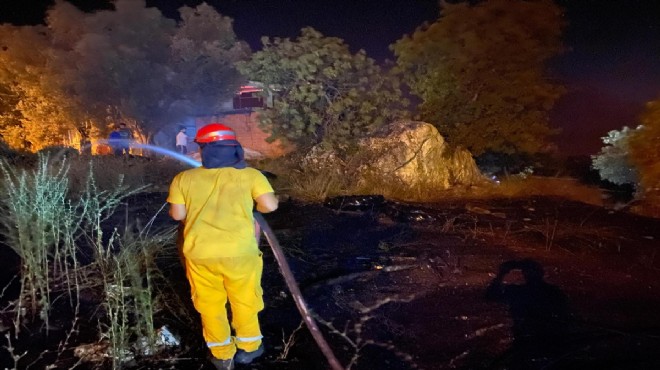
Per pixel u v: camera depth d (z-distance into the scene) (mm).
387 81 12555
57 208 5676
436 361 4055
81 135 22812
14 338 4230
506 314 4805
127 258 4965
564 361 4031
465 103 12266
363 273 5781
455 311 4867
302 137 12570
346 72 12266
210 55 21703
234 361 3943
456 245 6793
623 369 3906
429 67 12398
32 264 5000
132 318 4578
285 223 7746
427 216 8148
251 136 22438
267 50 12398
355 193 9875
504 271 5859
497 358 4082
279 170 11719
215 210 3646
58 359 3969
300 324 4570
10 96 23078
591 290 5340
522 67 11977
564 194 11375
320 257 6316
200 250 3578
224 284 3730
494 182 12047
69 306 4777
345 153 11328
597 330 4504
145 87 20688
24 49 22109
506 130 12016
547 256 6398
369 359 4066
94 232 6910
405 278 5668
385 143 11219
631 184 12328
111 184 9742
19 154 11531
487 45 11844
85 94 20625
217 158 3758
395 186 10344
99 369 3863
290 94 12312
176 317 4613
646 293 5297
